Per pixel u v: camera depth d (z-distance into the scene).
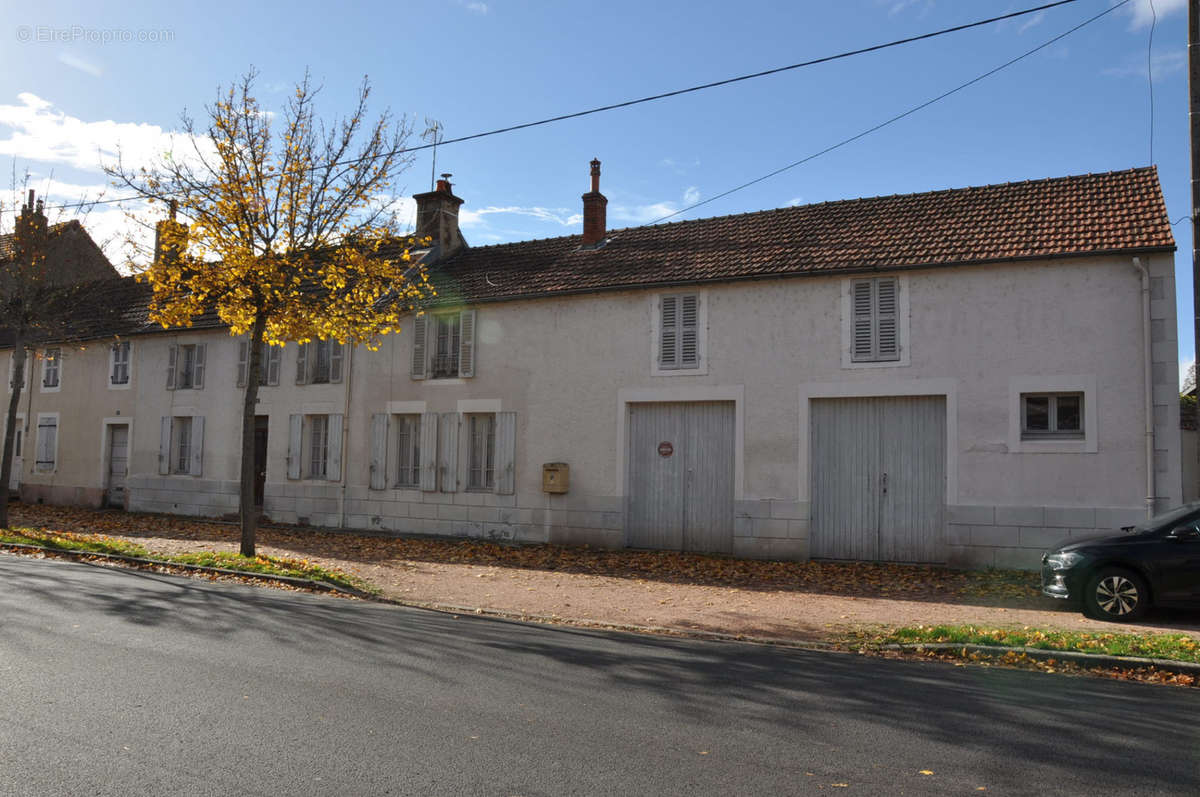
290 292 13.11
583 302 16.11
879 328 13.67
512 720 5.34
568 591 11.34
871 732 5.23
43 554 14.14
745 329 14.62
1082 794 4.27
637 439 15.55
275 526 18.72
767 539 14.18
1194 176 9.23
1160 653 7.24
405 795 4.10
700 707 5.74
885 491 13.59
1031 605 10.32
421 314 17.72
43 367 24.55
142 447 21.98
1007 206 14.27
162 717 5.23
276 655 6.97
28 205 17.39
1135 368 12.09
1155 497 11.78
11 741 4.76
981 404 12.89
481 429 17.16
